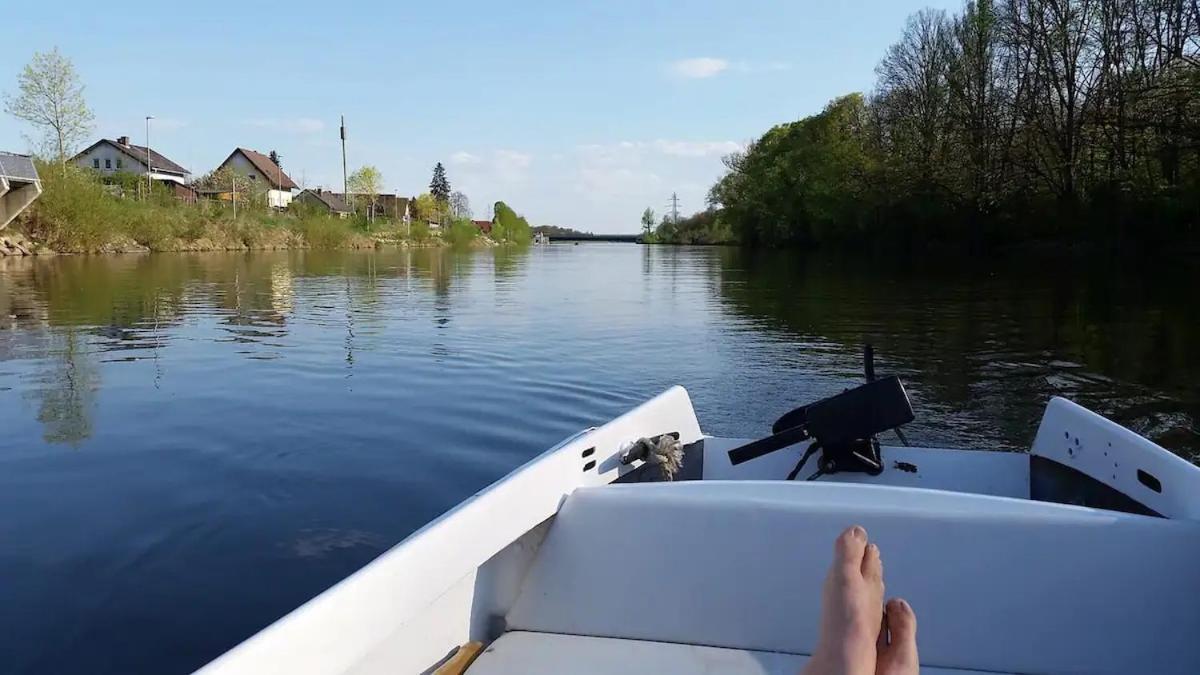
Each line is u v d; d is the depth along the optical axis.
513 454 5.81
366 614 1.68
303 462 5.57
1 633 3.30
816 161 50.50
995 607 2.07
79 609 3.50
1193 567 2.03
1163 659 2.01
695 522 2.26
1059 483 3.04
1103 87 29.05
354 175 83.44
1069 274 24.45
